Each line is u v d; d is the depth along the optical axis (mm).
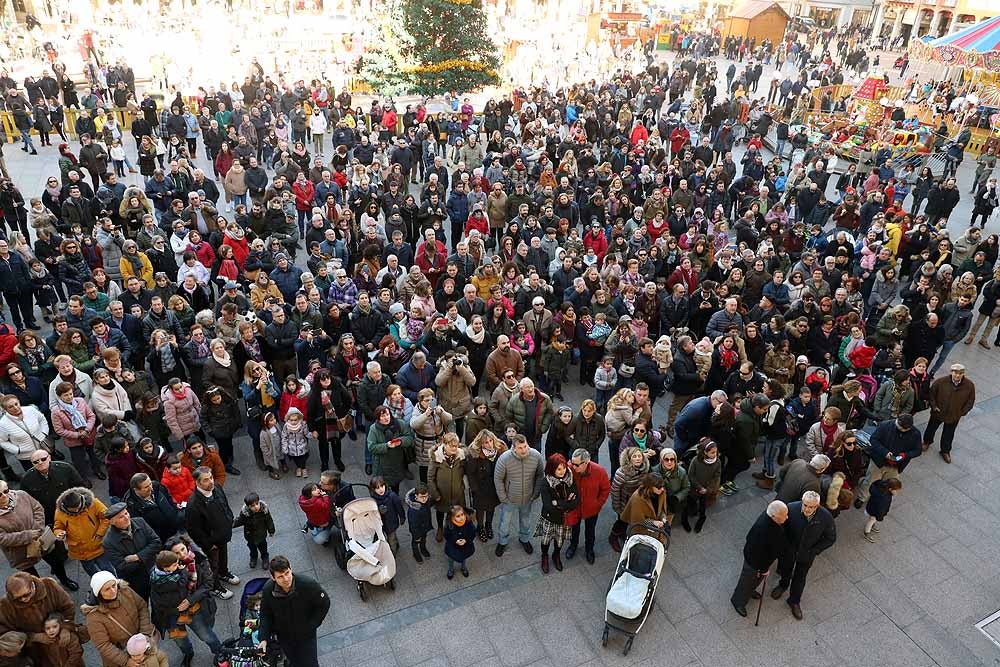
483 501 8242
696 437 9523
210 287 13586
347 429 9562
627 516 8203
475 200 16734
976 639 7875
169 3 45875
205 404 9156
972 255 15047
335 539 8094
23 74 31281
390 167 17844
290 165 17312
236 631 7391
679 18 55281
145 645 5652
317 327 10844
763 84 39969
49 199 14805
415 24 26078
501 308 11195
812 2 57031
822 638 7770
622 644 7539
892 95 32594
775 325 11094
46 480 7477
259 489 9477
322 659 7176
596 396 11672
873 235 14898
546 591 8164
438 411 8852
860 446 9070
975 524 9594
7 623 5895
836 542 9125
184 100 24859
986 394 12695
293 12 47438
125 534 6617
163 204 15641
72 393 8656
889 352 11195
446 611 7820
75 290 12273
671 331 12312
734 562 8719
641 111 28953
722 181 18297
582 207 17766
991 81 31359
